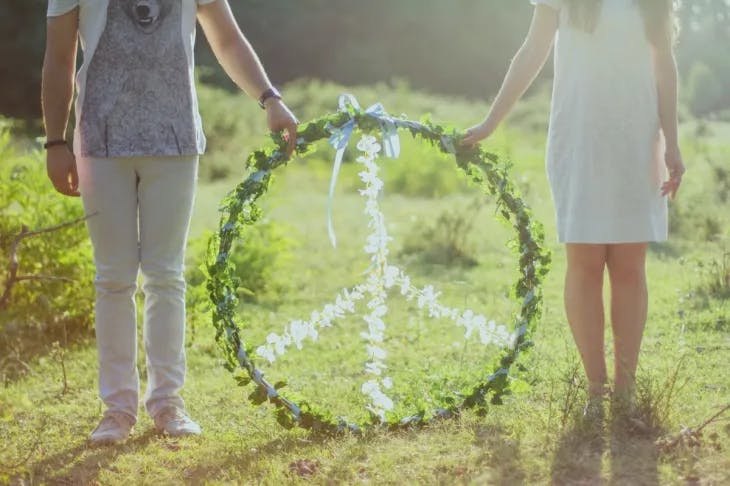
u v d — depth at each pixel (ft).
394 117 17.06
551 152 16.33
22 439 17.01
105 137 16.11
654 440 14.78
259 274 32.71
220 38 16.93
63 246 26.40
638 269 16.34
